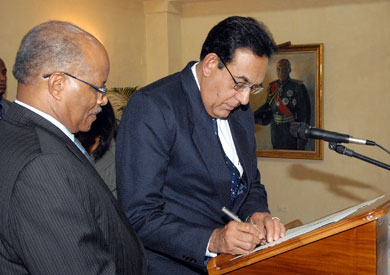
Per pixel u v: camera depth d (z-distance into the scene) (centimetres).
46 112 122
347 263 126
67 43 122
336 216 143
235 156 187
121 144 167
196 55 632
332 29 548
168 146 167
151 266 174
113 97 568
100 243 117
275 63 571
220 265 137
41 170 106
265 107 585
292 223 185
